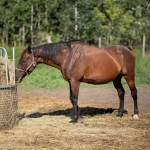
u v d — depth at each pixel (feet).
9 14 120.37
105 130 24.66
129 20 112.57
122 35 116.78
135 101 29.32
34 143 21.33
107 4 111.55
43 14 120.98
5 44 120.98
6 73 25.32
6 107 24.71
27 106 35.68
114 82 29.78
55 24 128.06
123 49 28.71
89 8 115.44
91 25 110.52
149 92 44.32
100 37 111.75
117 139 22.33
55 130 24.58
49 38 105.70
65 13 114.01
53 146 20.71
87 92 45.01
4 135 23.11
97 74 27.20
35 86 50.29
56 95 43.16
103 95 42.68
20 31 128.98
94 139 22.29
